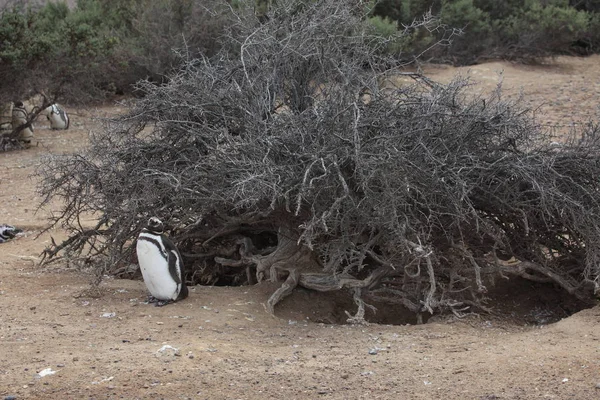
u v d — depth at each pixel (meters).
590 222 6.64
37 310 6.48
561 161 6.93
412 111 7.03
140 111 7.58
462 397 4.73
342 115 6.71
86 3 21.08
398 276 7.10
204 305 6.64
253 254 7.58
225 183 6.78
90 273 7.70
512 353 5.45
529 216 7.04
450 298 6.93
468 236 7.19
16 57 14.16
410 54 19.53
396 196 6.21
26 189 11.87
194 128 7.12
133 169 7.24
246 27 7.81
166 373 5.07
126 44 18.58
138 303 6.68
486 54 21.20
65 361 5.27
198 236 7.56
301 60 7.36
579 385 4.84
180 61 17.28
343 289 7.10
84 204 7.52
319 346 5.77
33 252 8.70
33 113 15.61
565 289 7.36
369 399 4.71
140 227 7.17
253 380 4.99
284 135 6.69
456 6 20.88
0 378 5.01
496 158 7.02
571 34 21.19
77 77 15.97
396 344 5.80
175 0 18.05
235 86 7.30
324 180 6.46
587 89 16.91
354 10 7.96
